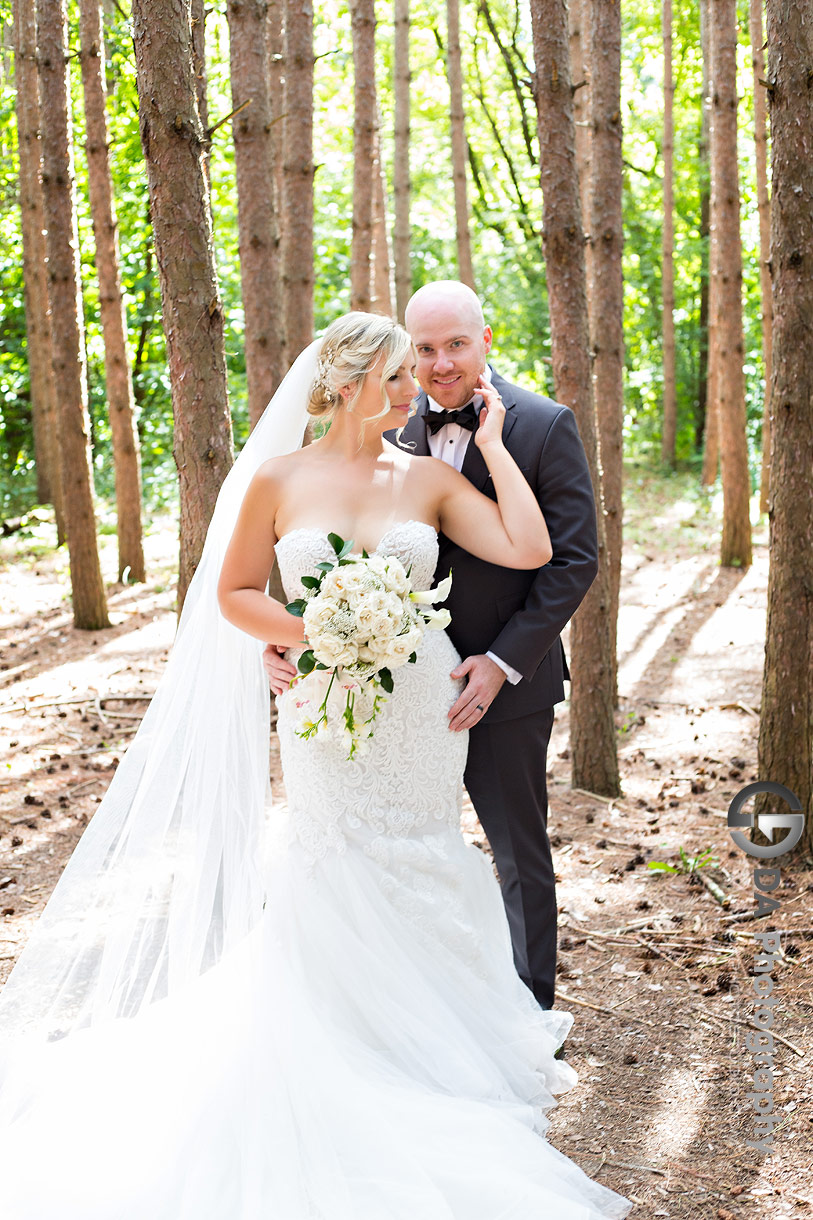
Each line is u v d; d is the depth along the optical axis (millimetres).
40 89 8125
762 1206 2584
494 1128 2541
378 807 2779
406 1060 2693
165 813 2980
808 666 4336
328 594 2525
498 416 2982
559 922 4164
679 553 11852
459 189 12070
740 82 15617
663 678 7719
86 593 8992
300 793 2793
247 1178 2412
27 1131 2674
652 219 19047
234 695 2990
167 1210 2451
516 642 2971
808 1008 3439
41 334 13188
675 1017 3455
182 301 3805
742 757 6074
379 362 2752
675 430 17594
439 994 2791
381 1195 2375
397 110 10844
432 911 2799
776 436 4250
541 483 3129
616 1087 3105
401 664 2574
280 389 3109
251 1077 2584
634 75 18109
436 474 2949
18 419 18156
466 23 18047
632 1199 2629
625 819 5242
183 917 2893
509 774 3203
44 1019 2941
